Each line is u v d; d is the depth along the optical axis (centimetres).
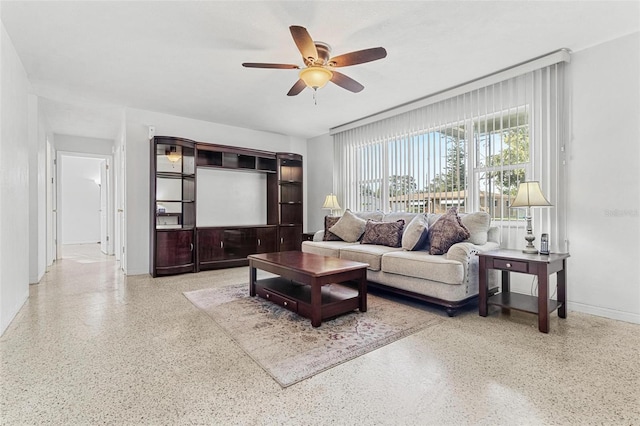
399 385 168
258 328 249
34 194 403
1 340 225
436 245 320
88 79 350
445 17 238
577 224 291
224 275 456
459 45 280
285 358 199
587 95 286
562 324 258
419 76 345
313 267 276
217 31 254
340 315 280
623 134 267
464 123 372
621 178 269
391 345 219
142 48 281
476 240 316
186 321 264
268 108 454
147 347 214
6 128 254
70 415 143
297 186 616
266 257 333
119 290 367
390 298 338
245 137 571
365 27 250
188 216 490
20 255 298
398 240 386
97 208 938
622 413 144
